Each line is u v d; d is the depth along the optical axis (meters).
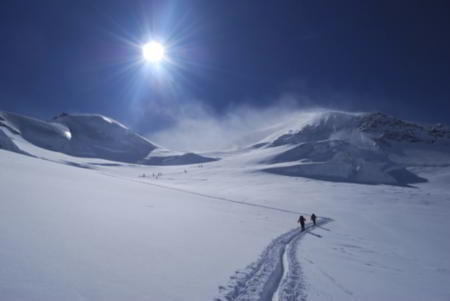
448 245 22.25
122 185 34.78
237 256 10.16
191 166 191.75
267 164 165.75
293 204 52.91
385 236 24.80
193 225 15.39
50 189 17.45
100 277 5.95
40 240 7.45
